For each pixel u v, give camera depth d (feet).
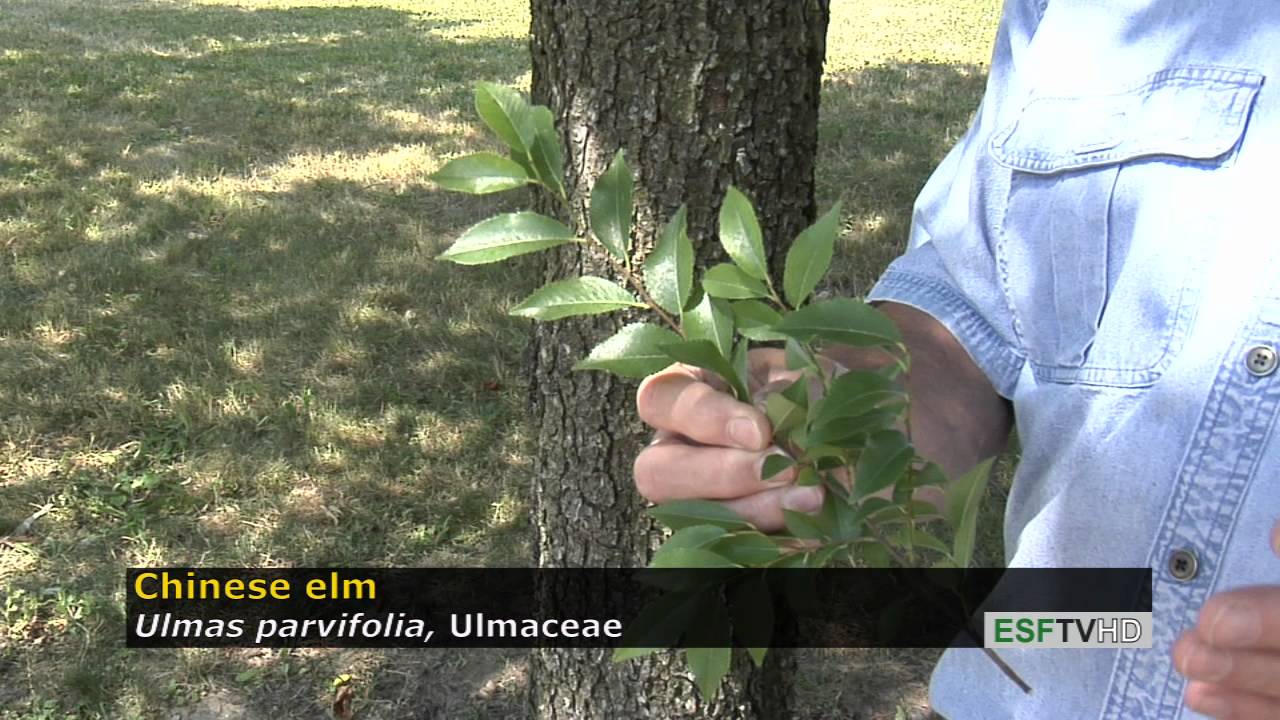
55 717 10.17
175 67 33.12
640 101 5.80
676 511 2.55
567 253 6.25
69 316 16.56
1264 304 3.24
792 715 8.18
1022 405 3.72
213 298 17.29
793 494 2.50
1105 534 3.53
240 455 13.52
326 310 16.88
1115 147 3.48
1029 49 3.83
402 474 13.30
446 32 42.73
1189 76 3.41
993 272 3.77
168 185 22.09
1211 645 2.48
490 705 10.41
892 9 52.44
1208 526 3.34
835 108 28.45
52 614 11.24
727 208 2.51
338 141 25.58
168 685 10.50
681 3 5.67
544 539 7.35
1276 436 3.24
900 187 22.12
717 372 2.46
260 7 48.52
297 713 10.32
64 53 34.50
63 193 21.57
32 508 12.63
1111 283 3.50
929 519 2.53
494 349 15.87
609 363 2.54
